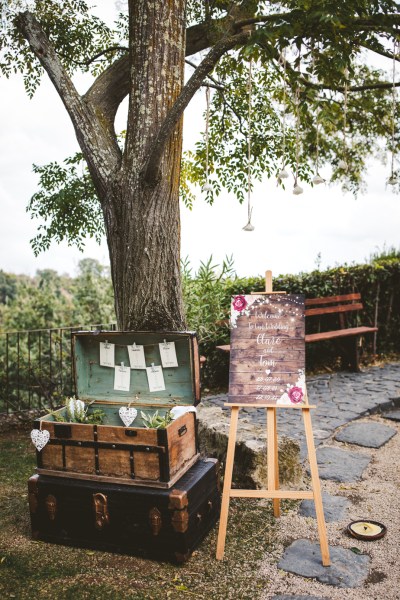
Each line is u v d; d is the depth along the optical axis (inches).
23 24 194.2
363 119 290.4
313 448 122.7
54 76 191.3
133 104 178.2
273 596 107.3
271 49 147.9
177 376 147.4
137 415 148.6
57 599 107.6
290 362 130.5
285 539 130.3
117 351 152.0
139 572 117.1
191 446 136.8
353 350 303.0
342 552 122.7
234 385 130.5
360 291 333.4
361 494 153.6
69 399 147.6
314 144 297.1
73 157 264.2
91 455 128.5
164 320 171.8
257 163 302.0
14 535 136.3
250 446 157.4
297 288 309.4
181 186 305.6
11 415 243.8
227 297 300.2
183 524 118.4
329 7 136.0
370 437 196.2
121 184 176.2
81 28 269.3
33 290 697.6
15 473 182.5
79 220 264.7
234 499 153.8
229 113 298.8
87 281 657.6
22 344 613.0
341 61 145.7
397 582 110.7
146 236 171.2
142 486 123.3
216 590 110.2
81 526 128.0
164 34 176.6
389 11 146.6
